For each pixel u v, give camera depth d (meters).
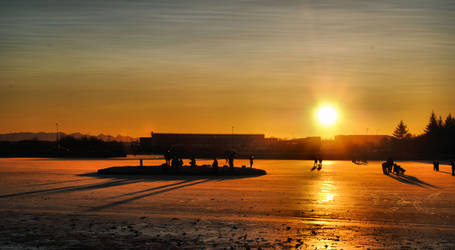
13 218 14.41
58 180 29.62
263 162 65.31
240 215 15.20
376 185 26.75
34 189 23.50
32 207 16.81
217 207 16.98
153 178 31.58
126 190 22.97
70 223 13.57
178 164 37.69
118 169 37.28
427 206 17.59
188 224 13.52
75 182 27.98
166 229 12.75
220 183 27.44
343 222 14.01
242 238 11.64
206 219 14.39
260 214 15.41
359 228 13.06
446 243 11.14
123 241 11.23
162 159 73.75
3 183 27.27
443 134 103.69
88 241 11.21
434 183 28.47
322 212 15.93
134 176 33.56
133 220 14.12
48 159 76.00
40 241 11.18
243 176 34.09
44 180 29.61
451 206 17.61
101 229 12.70
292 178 32.16
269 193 21.86
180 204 17.75
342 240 11.48
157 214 15.30
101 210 16.12
